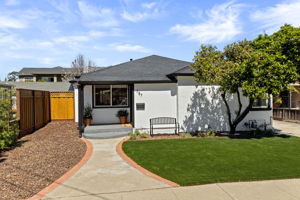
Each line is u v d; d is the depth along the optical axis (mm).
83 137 9227
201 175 4828
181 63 12422
